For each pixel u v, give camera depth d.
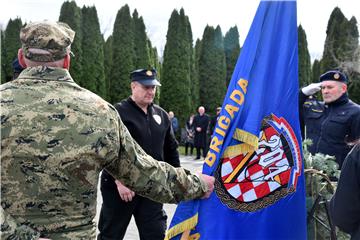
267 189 2.43
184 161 14.48
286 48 2.46
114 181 3.36
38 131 1.63
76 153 1.64
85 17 24.16
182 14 26.08
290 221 2.46
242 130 2.39
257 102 2.40
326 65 23.36
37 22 1.77
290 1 2.46
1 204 1.64
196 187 2.14
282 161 2.45
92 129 1.68
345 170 2.03
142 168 1.85
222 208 2.38
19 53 1.82
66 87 1.73
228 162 2.39
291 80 2.47
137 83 3.37
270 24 2.45
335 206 2.06
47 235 1.64
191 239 2.40
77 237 1.67
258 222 2.41
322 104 4.18
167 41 26.16
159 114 3.56
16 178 1.63
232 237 2.38
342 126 3.98
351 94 17.61
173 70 25.91
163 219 3.46
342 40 22.48
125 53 25.81
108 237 3.41
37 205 1.63
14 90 1.68
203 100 28.78
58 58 1.75
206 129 15.33
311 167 3.09
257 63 2.43
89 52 24.14
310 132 4.19
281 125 2.45
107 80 26.36
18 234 1.60
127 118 3.35
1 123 1.62
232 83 2.44
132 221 5.54
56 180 1.63
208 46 28.64
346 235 2.99
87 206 1.69
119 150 1.79
